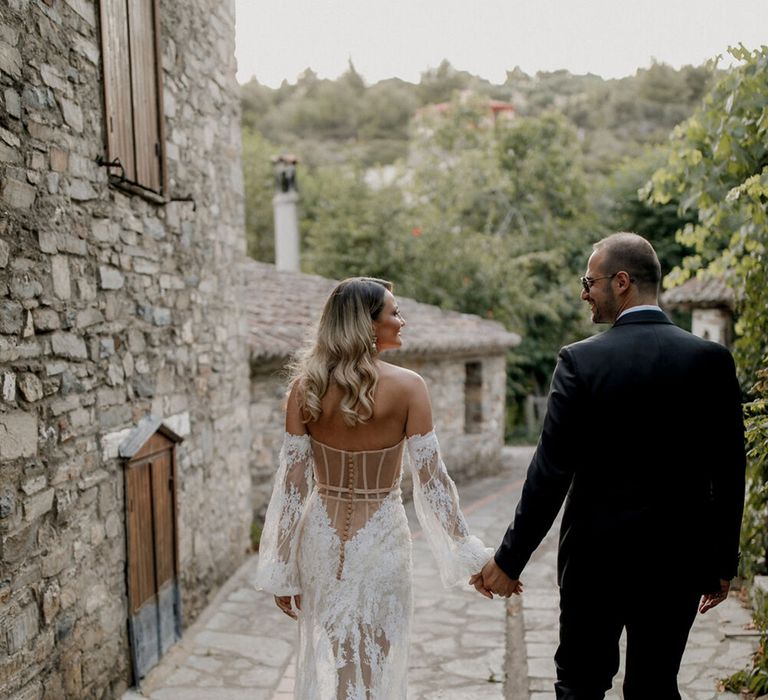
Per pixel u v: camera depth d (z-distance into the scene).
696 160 4.73
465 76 48.59
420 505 2.52
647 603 2.14
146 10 4.20
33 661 2.83
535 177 22.03
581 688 2.20
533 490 2.18
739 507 2.19
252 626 4.80
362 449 2.41
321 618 2.41
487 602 5.21
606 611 2.16
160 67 4.39
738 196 4.05
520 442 18.12
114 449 3.70
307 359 2.49
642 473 2.13
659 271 2.31
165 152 4.45
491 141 23.48
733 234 4.61
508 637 4.51
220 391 5.73
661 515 2.11
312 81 52.09
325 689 2.38
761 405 3.62
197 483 5.11
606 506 2.15
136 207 4.07
